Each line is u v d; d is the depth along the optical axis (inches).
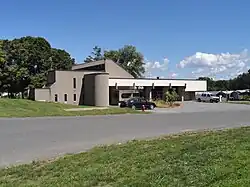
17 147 545.6
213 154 350.9
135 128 794.8
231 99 3316.9
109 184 284.4
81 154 453.1
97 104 2332.7
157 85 2851.9
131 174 304.2
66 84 2504.9
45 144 573.3
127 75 2881.4
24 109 1289.4
